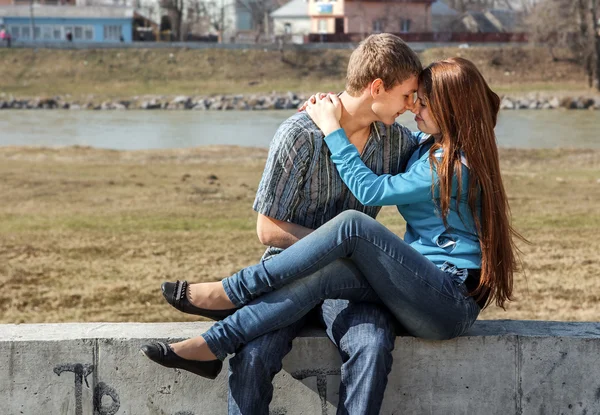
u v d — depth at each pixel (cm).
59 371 320
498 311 771
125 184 1577
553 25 5600
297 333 321
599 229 1159
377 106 317
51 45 5706
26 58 5488
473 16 7300
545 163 1934
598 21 5397
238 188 1555
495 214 310
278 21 7256
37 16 6850
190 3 7831
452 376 323
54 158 1961
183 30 7369
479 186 309
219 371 308
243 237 1128
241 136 2911
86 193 1477
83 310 788
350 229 294
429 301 299
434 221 318
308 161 318
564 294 829
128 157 2009
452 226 314
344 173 313
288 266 297
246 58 5656
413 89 316
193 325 332
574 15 5466
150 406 324
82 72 5362
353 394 294
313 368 322
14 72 5288
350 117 323
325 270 301
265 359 300
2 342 317
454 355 322
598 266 947
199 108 4591
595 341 321
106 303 814
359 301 309
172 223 1221
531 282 874
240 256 1016
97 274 924
